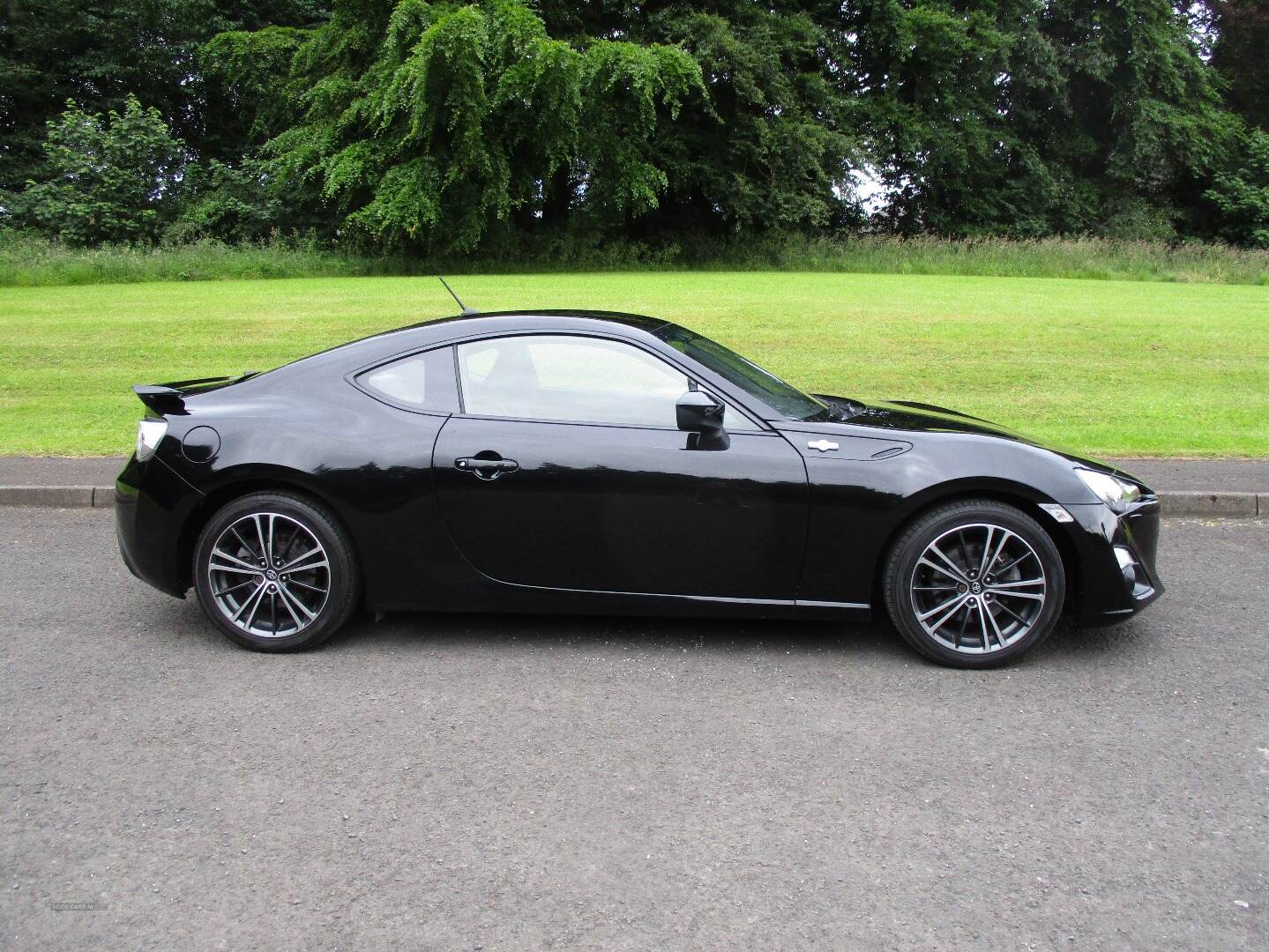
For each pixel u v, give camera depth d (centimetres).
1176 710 365
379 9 2828
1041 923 242
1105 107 4009
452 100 2541
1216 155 3947
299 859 270
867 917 245
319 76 2992
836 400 493
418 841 278
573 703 371
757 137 3197
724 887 257
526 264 2906
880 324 1356
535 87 2609
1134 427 880
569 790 306
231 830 284
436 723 354
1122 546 403
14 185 3173
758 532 402
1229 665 409
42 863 267
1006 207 3950
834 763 323
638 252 3112
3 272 2058
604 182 2975
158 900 252
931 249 3042
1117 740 340
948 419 457
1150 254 3047
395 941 236
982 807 296
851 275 2470
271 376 438
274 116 3222
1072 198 3981
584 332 428
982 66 3694
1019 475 397
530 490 406
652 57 2692
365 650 425
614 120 2923
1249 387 1048
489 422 414
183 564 434
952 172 3881
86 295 1733
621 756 328
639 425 411
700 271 2838
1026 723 354
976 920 243
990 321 1395
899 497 395
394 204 2556
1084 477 406
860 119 3622
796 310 1467
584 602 416
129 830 283
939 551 399
